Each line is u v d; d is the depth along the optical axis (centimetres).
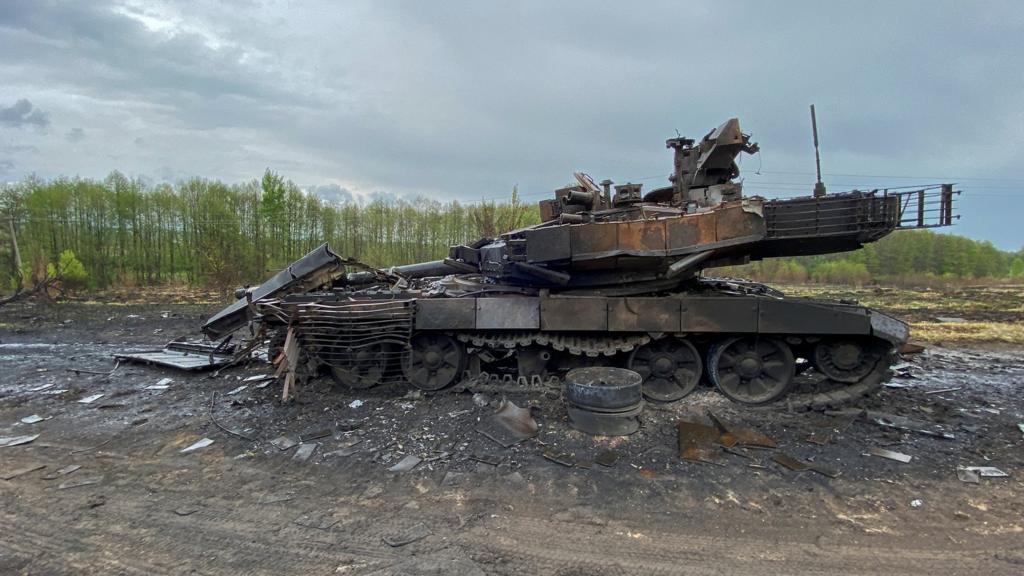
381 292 926
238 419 799
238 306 1010
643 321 808
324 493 562
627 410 692
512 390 851
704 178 902
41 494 567
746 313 789
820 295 2734
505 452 651
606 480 578
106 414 837
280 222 3186
